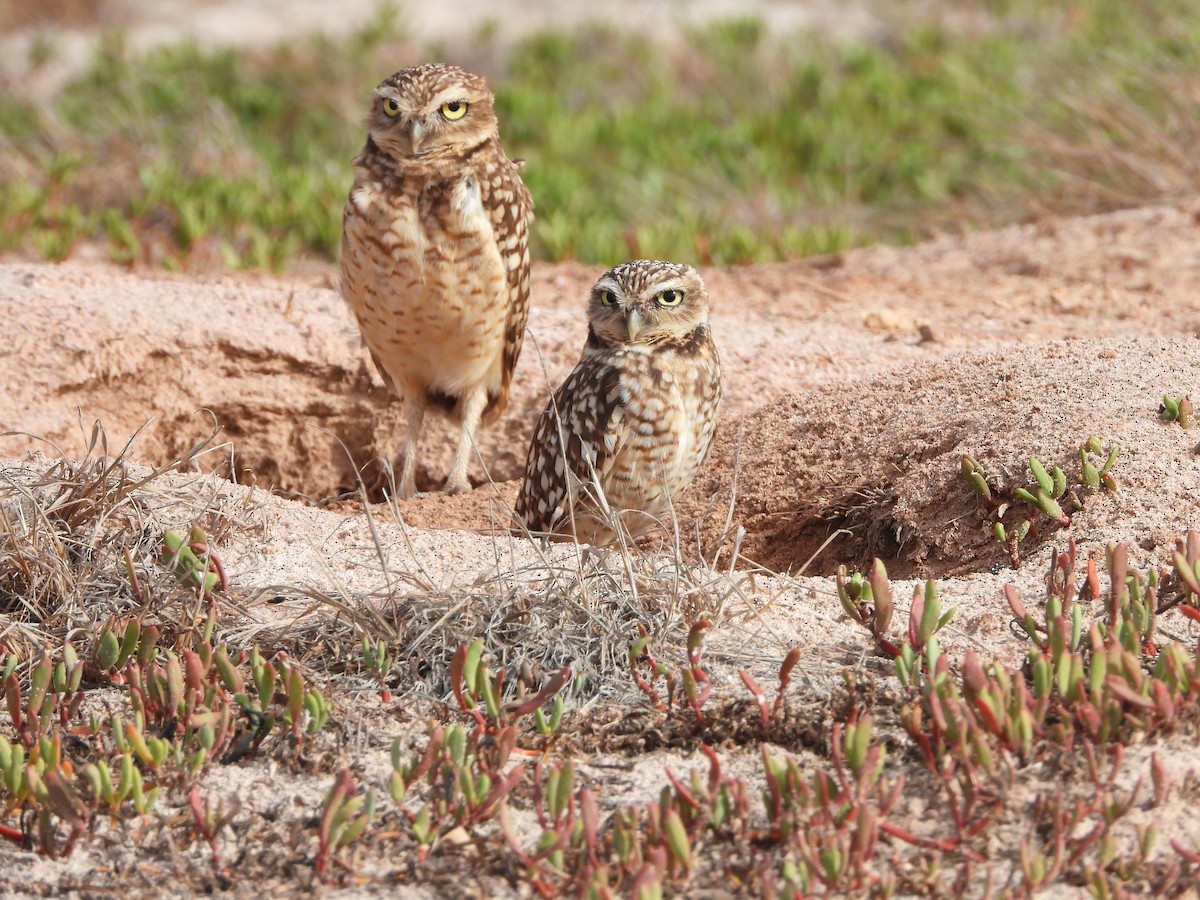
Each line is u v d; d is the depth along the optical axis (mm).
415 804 6102
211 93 25906
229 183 20094
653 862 5473
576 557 7844
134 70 26516
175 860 5863
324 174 20938
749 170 22484
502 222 11352
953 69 24266
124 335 12367
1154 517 7883
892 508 9617
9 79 26875
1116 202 18375
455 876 5703
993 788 5863
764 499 10398
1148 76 19562
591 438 9859
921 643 6570
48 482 8148
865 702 6504
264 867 5816
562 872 5602
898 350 12938
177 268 16594
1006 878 5539
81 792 6168
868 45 29500
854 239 19703
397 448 12812
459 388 12031
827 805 5625
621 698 6730
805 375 12414
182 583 7355
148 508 8148
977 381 10320
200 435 12664
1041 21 28141
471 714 6512
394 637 7090
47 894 5727
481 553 8109
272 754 6430
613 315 9844
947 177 21594
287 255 17234
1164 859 5527
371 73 27516
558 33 30781
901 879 5539
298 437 12852
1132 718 6023
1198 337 10477
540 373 12961
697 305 9992
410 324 11445
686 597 7184
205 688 6633
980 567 8516
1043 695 6062
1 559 7551
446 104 10883
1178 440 8562
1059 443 8852
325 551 8117
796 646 7004
